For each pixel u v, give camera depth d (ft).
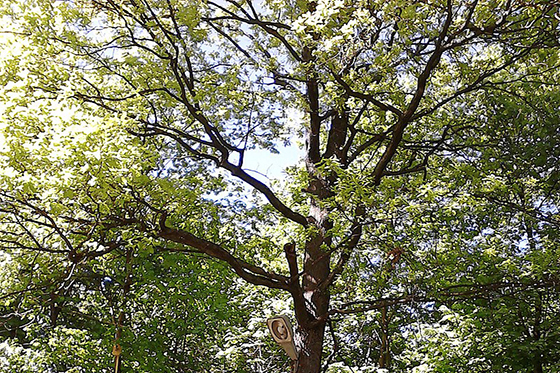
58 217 22.26
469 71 30.25
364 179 24.18
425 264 29.94
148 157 21.35
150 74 27.37
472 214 37.19
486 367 38.32
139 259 41.09
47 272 26.32
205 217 39.06
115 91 27.73
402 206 24.89
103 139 19.65
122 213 23.50
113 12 26.04
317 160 32.53
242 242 40.93
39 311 34.06
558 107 38.86
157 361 41.86
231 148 28.81
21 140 20.17
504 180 34.24
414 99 27.40
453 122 34.78
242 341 41.06
